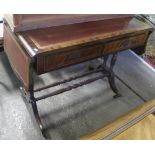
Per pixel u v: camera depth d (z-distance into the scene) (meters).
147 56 2.41
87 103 1.80
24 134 1.47
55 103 1.74
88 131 1.58
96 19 1.46
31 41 1.14
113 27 1.45
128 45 1.53
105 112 1.76
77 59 1.28
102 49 1.37
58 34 1.24
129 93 2.01
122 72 2.27
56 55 1.15
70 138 1.51
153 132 0.97
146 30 1.53
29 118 1.57
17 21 1.15
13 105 1.64
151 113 1.08
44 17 1.23
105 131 0.96
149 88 2.13
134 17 1.66
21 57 1.21
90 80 1.77
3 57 2.04
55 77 2.00
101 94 1.92
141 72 2.32
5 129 1.47
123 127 0.98
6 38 1.48
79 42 1.21
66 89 1.64
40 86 1.86
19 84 1.82
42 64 1.13
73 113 1.69
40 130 1.50
